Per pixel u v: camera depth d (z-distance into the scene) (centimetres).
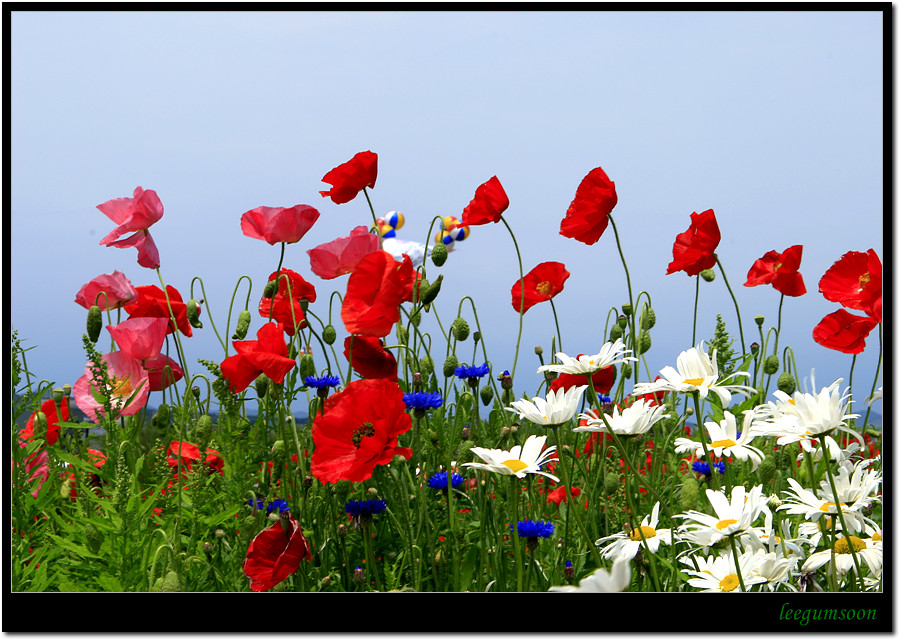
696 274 194
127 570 126
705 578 116
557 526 166
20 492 161
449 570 150
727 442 144
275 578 128
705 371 129
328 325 184
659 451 179
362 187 183
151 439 191
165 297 196
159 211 193
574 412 122
